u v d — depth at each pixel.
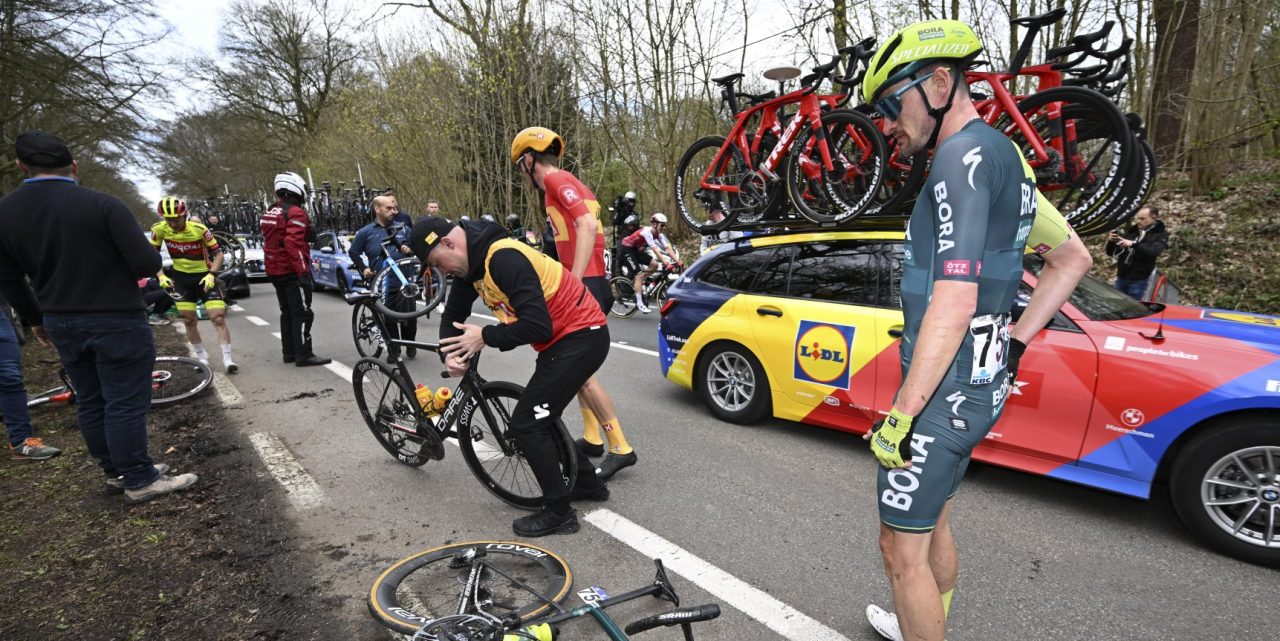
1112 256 6.70
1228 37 8.50
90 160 19.38
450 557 2.76
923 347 1.57
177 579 2.79
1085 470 3.06
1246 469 2.66
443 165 19.72
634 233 9.95
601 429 4.03
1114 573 2.67
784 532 3.08
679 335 4.90
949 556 2.06
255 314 10.72
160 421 4.95
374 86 18.86
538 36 16.89
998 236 1.64
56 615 2.55
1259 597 2.48
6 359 4.07
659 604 2.55
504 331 2.80
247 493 3.64
